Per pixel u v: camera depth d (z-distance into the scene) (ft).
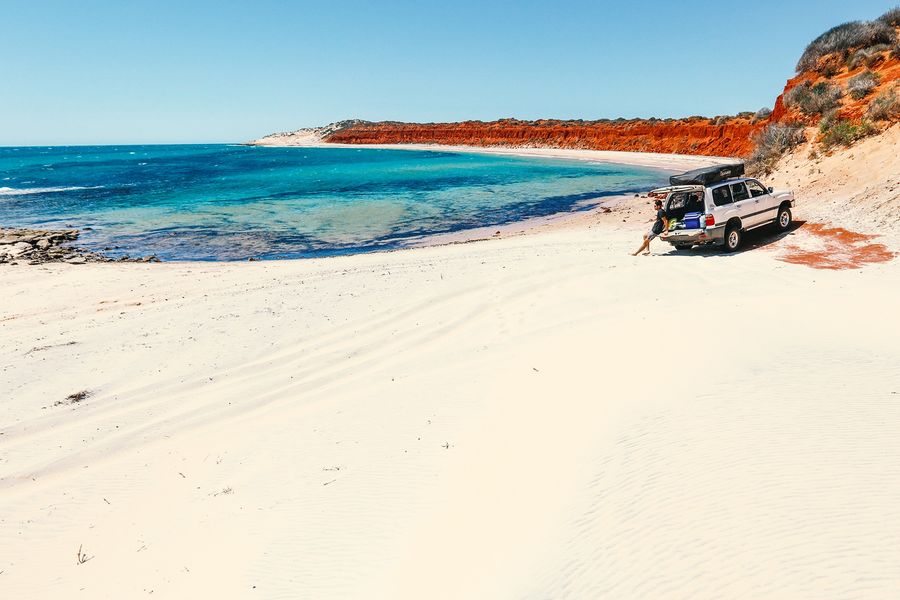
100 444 27.96
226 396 32.22
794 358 22.62
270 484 22.85
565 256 55.16
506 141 421.18
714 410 19.22
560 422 22.03
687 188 49.03
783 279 38.34
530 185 153.07
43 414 31.01
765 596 11.05
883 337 24.07
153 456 26.66
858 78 81.41
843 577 11.11
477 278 49.55
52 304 50.80
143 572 18.63
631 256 52.70
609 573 12.94
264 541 19.08
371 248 78.95
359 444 24.86
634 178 164.14
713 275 41.75
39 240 87.81
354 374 33.42
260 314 44.80
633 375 24.06
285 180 193.57
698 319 29.71
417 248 74.43
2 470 26.20
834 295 32.14
